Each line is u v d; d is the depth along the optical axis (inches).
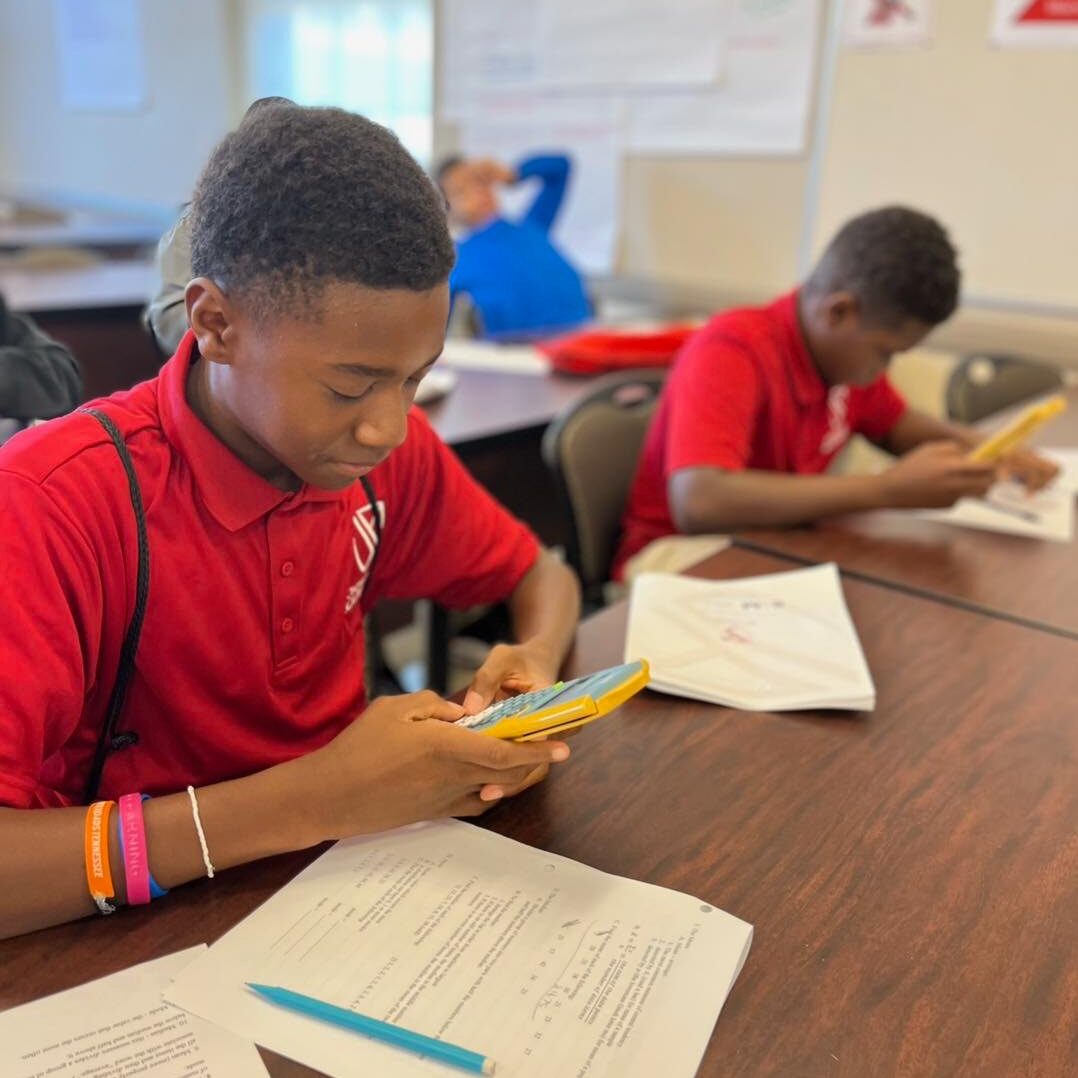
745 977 23.3
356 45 152.7
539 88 128.6
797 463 64.6
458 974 23.0
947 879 27.1
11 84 220.2
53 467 26.1
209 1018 21.6
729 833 28.6
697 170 117.7
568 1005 22.2
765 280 115.6
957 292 57.7
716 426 58.3
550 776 30.9
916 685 37.9
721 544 53.4
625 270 127.3
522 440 76.3
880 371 62.1
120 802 25.0
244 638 30.7
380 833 27.8
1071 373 98.0
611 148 124.3
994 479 55.5
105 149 202.4
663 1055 21.0
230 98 172.7
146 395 29.3
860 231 58.0
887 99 101.6
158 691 30.1
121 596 28.0
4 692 23.9
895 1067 21.1
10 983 22.3
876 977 23.5
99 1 191.2
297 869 26.3
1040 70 92.4
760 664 38.0
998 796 31.1
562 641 37.6
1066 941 25.1
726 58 111.7
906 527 56.0
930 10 96.9
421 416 39.2
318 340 23.4
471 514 39.7
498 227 116.5
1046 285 97.2
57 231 175.0
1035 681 38.6
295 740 33.6
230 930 24.1
